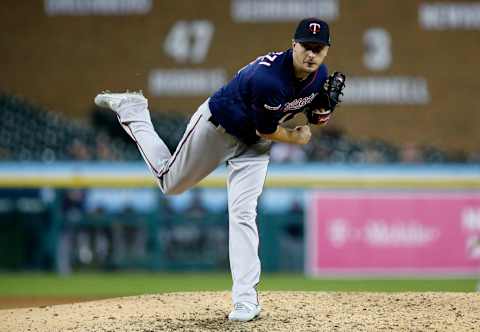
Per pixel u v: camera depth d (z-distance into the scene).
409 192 46.44
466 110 55.38
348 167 46.84
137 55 56.19
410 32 55.91
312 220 46.47
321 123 20.56
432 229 46.34
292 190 46.62
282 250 46.62
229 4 56.19
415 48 55.75
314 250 46.41
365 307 21.91
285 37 56.03
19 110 54.91
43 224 46.84
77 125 54.31
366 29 55.97
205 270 47.03
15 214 46.94
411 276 46.25
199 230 47.00
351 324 19.64
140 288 41.25
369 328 19.23
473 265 46.12
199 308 22.20
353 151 52.62
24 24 56.22
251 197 20.20
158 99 55.91
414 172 46.66
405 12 55.91
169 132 53.00
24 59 56.03
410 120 55.28
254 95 18.61
